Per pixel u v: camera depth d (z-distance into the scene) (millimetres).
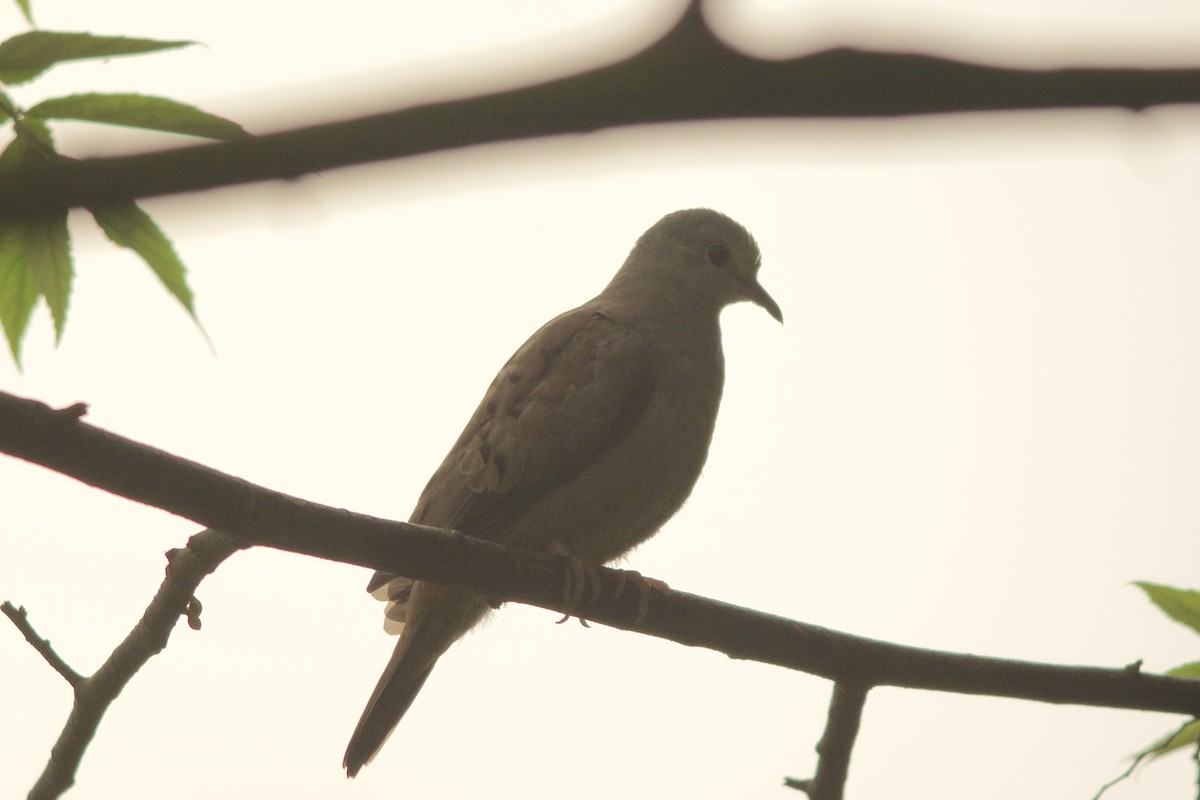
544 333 11562
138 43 4430
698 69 2174
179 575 8102
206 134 4188
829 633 9281
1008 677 9164
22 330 5523
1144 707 9070
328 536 7414
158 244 5164
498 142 2281
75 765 8633
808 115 2248
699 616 9258
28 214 2461
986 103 2275
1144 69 2281
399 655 10516
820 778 9562
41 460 6371
